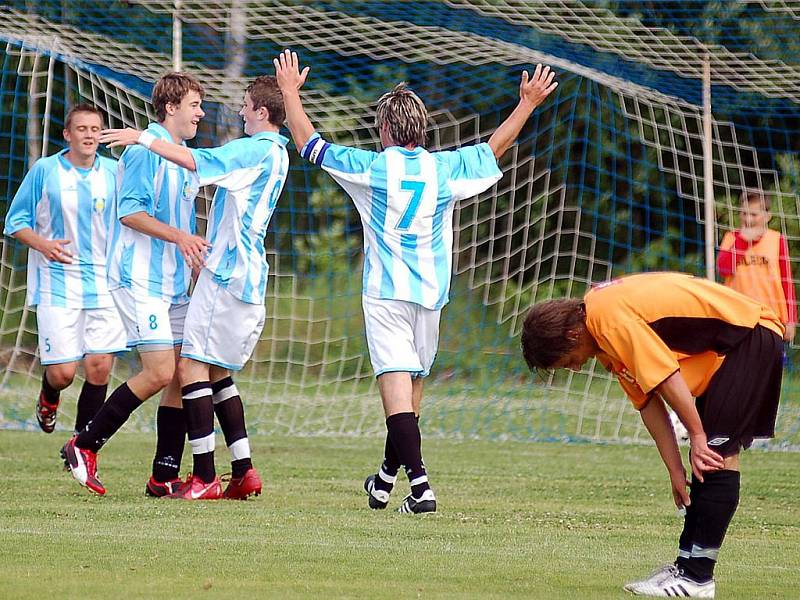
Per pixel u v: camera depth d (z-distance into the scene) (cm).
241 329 2234
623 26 3684
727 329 1377
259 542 1734
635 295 1370
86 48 3888
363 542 1761
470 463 3039
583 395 4603
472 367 5025
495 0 3806
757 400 1387
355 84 5169
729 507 1395
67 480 2525
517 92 5556
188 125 2286
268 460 3041
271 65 4481
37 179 2633
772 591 1460
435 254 2109
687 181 5503
